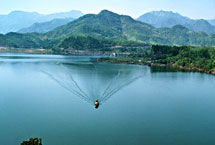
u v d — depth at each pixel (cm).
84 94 11069
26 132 7044
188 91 12600
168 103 10256
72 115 8400
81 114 8525
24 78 14825
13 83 13312
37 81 13888
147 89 12688
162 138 6919
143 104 9950
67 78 14788
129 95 11275
